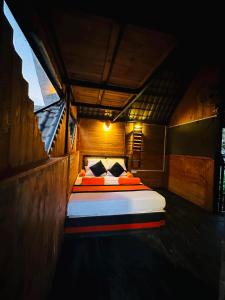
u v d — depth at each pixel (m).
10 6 0.89
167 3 1.05
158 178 5.65
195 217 3.35
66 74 2.27
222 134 3.65
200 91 4.19
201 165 4.04
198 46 1.53
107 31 1.46
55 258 1.75
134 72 2.16
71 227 2.41
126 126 5.43
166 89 4.74
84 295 1.51
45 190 1.22
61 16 1.31
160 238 2.51
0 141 0.62
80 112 5.07
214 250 2.25
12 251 0.68
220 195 3.61
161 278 1.74
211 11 1.08
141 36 1.50
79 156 4.99
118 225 2.57
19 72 0.80
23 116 0.88
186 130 4.70
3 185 0.57
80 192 2.92
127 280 1.70
